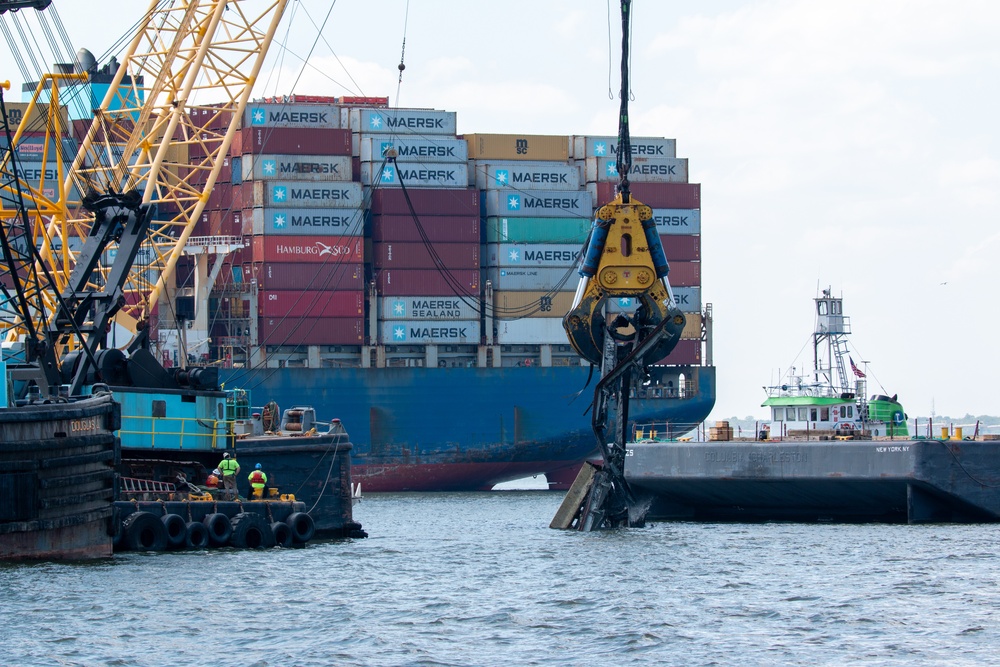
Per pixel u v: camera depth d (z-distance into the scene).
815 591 127.94
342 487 182.75
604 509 195.00
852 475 199.00
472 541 181.25
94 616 109.50
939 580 134.62
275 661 95.94
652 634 105.69
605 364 186.75
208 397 166.62
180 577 130.00
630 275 184.75
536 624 110.56
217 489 161.62
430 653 99.12
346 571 142.12
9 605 112.62
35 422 127.69
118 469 140.38
